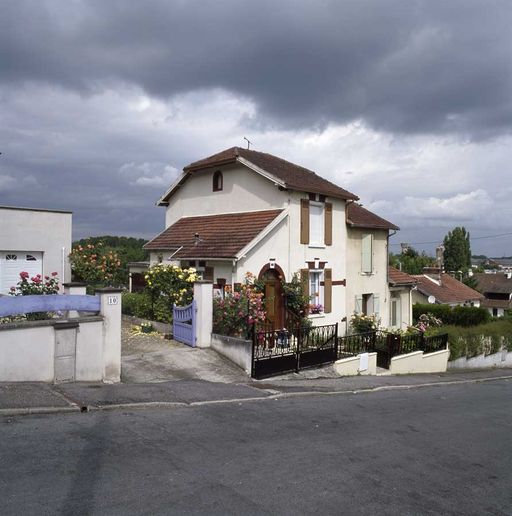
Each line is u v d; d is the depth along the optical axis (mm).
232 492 5605
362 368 16844
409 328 21547
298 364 14344
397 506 5676
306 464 6727
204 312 13586
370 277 23500
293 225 18828
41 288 13516
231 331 13750
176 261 19516
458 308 30656
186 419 8367
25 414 7691
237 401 10125
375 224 23188
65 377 9523
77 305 9867
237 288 15531
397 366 18688
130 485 5535
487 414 11742
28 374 9031
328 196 20375
